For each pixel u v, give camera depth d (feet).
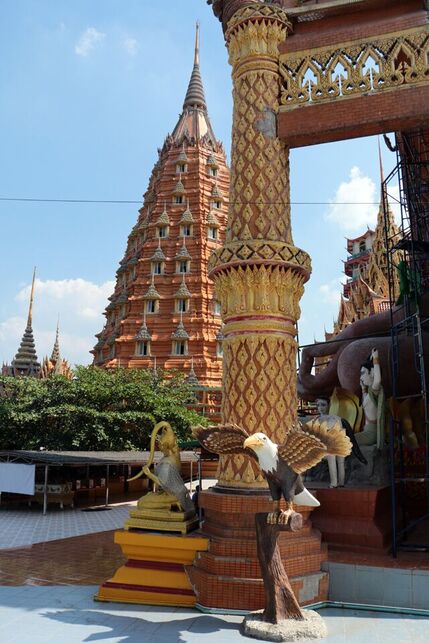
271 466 22.40
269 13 32.76
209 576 25.12
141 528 28.60
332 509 30.37
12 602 27.25
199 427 24.93
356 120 30.86
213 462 122.83
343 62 31.89
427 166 43.21
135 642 21.38
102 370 123.44
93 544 47.65
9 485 78.48
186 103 199.21
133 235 184.14
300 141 32.27
